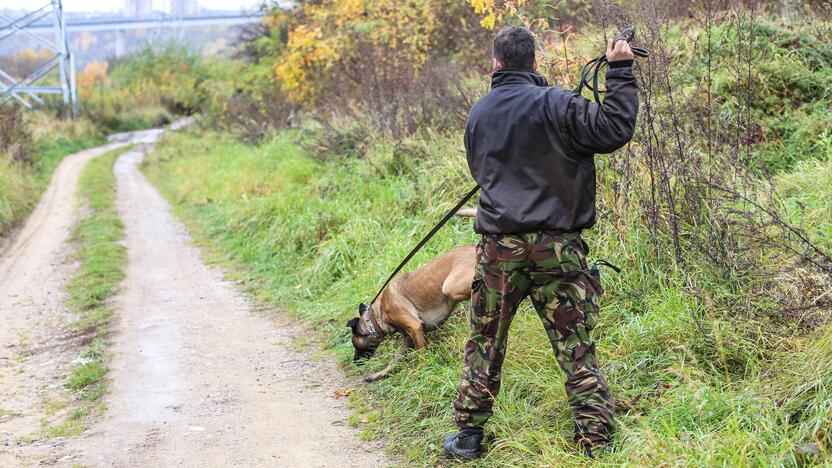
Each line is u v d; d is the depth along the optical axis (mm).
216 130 26375
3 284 9617
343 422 4367
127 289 8648
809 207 4801
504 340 3418
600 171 5324
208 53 71125
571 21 7258
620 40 2998
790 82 6570
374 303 5031
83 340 6695
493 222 3182
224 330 6652
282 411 4621
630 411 3502
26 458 4129
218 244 10703
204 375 5457
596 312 3227
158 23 71875
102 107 42812
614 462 3074
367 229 7652
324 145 11320
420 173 8070
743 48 5383
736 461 2777
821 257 3889
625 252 4691
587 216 3148
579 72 6133
